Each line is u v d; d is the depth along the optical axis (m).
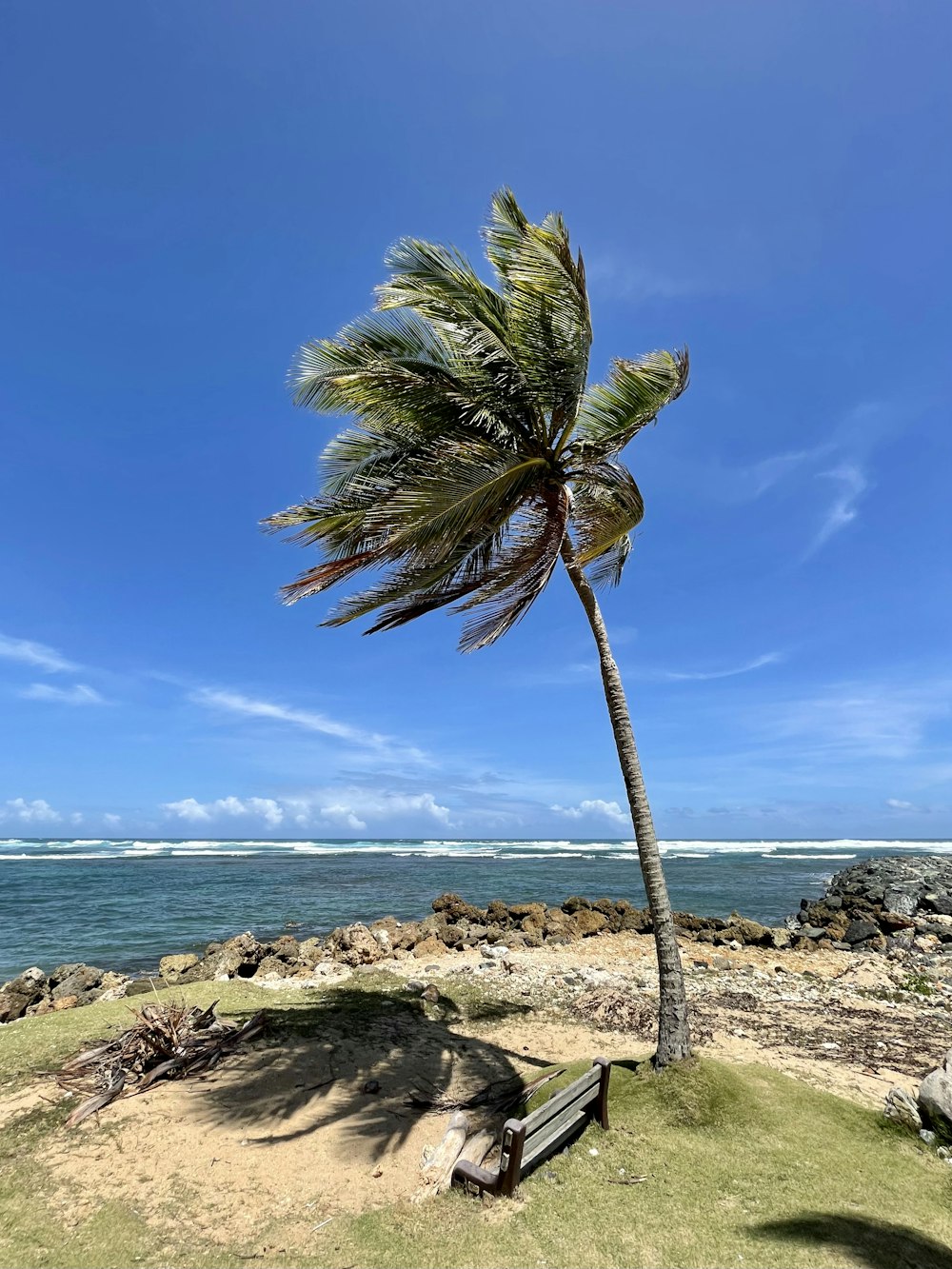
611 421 7.63
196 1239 4.43
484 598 7.98
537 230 6.72
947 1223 4.72
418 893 31.31
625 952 15.65
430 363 7.14
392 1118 6.00
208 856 60.75
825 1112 6.30
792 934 19.22
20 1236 4.38
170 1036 6.96
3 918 23.56
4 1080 6.49
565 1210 4.75
